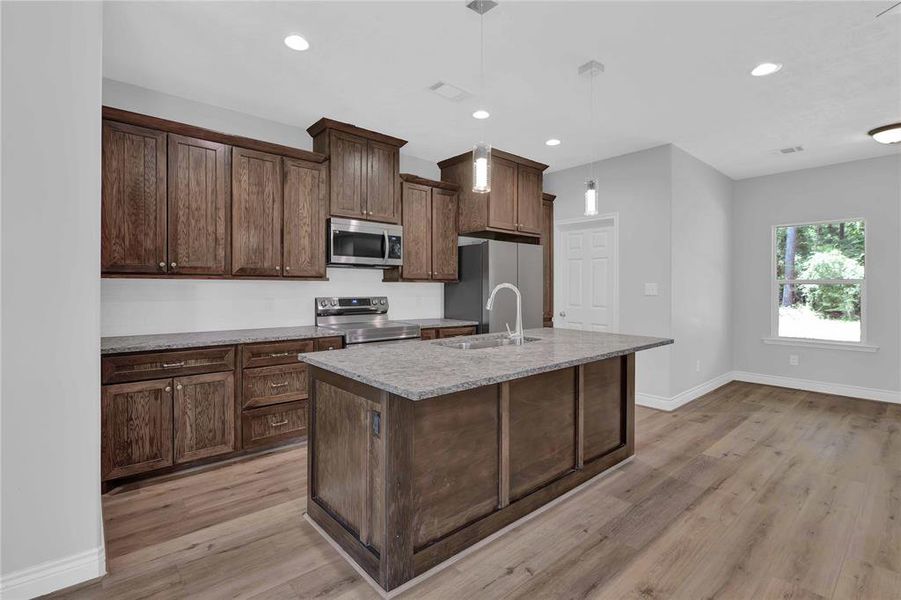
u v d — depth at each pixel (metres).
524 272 4.72
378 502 1.78
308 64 2.76
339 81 2.98
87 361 1.78
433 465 1.90
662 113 3.54
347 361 2.05
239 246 3.21
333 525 2.05
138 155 2.80
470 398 2.04
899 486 2.66
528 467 2.35
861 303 4.78
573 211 5.09
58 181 1.72
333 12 2.23
